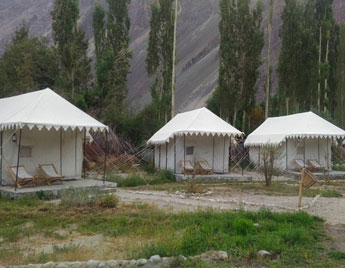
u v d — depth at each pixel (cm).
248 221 784
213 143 2170
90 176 1991
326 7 3766
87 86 3544
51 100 1453
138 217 891
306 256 613
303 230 737
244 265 574
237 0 3212
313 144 2416
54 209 996
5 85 3412
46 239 730
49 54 3753
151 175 2067
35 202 1112
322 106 3978
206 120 2102
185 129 1989
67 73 3139
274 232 743
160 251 618
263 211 911
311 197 1340
